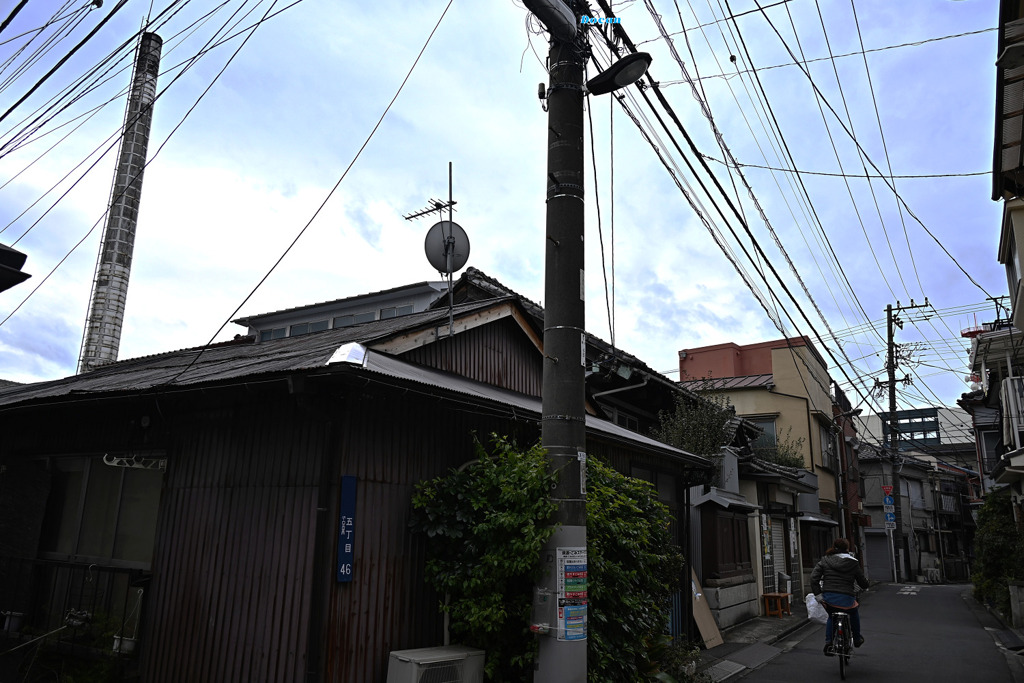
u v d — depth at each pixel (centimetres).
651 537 781
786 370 2486
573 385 517
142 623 599
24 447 773
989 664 1001
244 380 509
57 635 648
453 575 571
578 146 554
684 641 999
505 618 547
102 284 1939
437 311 820
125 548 689
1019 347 1598
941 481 4469
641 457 1004
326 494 520
